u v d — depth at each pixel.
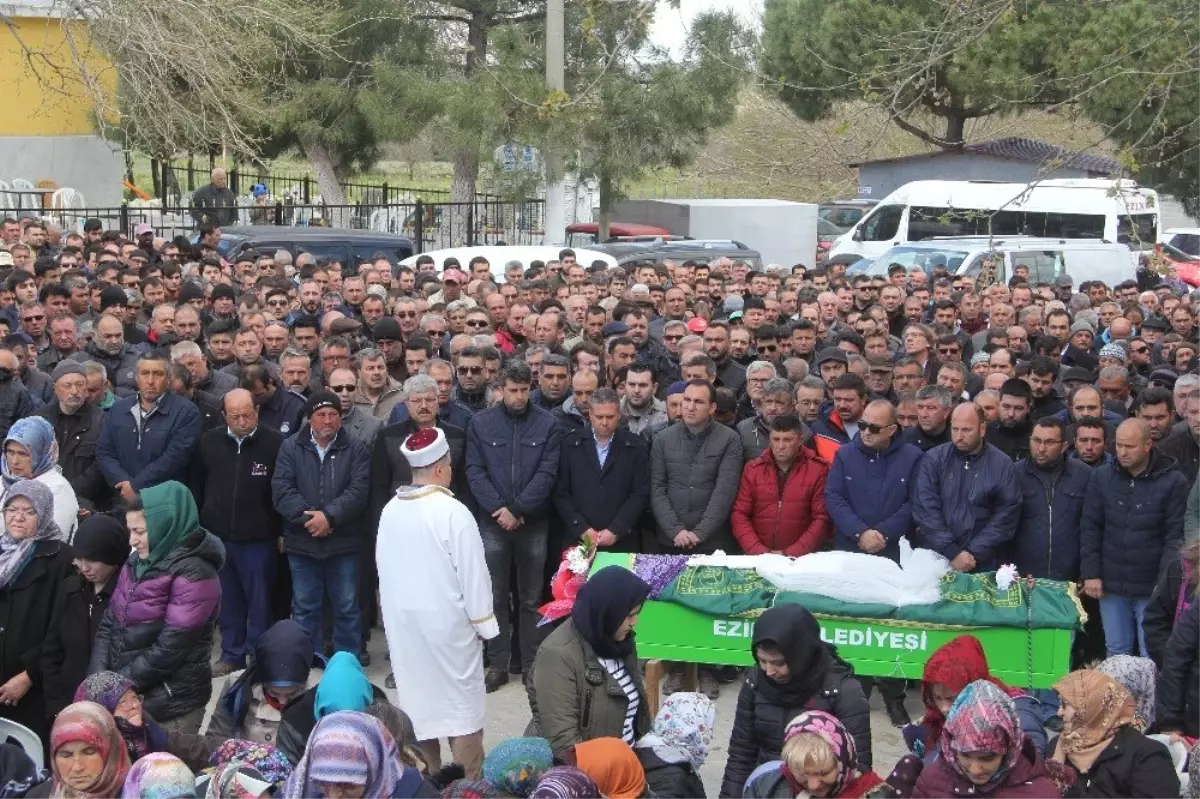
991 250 11.24
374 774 4.40
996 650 7.39
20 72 25.34
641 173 25.67
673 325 12.01
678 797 5.16
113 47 18.48
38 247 17.41
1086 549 8.30
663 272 17.30
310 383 10.49
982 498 8.38
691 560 7.79
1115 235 26.98
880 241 29.17
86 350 10.96
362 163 29.27
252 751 5.03
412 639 6.86
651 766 5.20
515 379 8.89
